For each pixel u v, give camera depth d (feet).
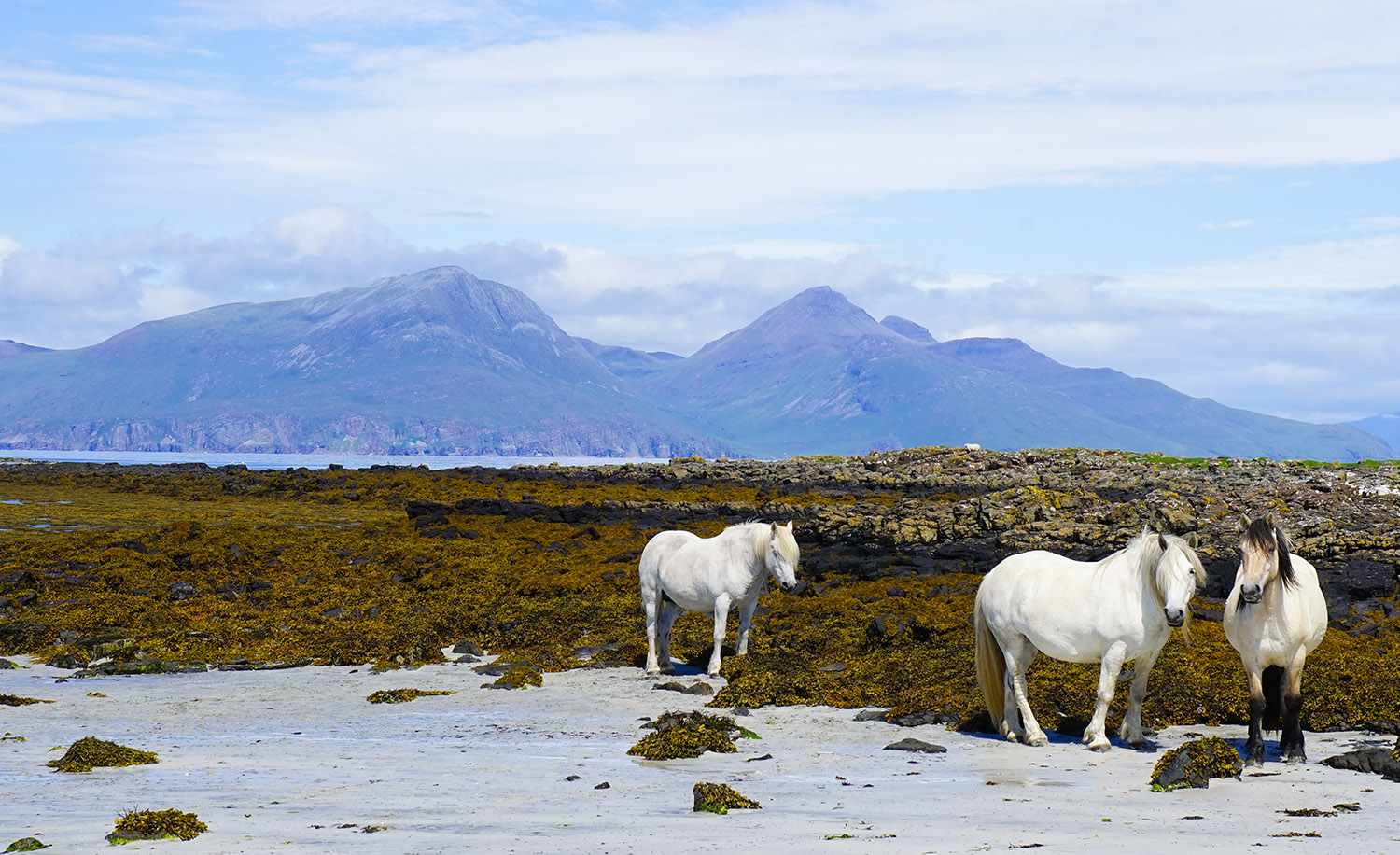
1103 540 97.91
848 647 67.56
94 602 90.84
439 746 44.80
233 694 59.11
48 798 33.65
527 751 43.42
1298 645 39.34
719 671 63.21
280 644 75.31
